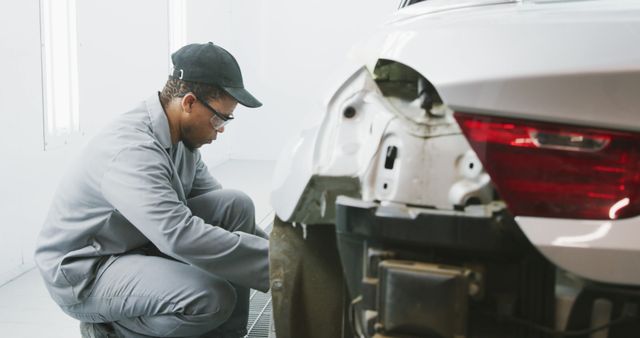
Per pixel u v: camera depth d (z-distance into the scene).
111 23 4.46
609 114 1.07
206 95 1.98
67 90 3.81
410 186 1.21
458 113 1.15
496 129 1.12
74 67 3.88
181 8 6.12
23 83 3.30
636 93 1.06
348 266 1.30
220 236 1.85
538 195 1.10
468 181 1.18
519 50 1.13
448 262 1.20
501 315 1.17
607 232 1.06
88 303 2.00
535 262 1.15
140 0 5.04
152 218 1.82
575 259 1.07
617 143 1.07
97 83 4.25
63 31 3.75
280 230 1.51
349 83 1.37
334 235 1.49
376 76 1.35
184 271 1.98
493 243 1.13
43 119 3.51
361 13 7.45
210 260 1.84
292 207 1.37
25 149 3.34
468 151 1.18
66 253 2.01
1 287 3.15
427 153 1.21
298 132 1.45
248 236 1.92
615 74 1.06
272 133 7.82
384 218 1.20
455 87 1.14
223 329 2.18
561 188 1.09
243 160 7.80
